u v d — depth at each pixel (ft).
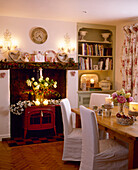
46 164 10.34
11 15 14.14
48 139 14.26
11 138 14.48
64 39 15.84
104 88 17.11
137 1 11.28
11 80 14.82
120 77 17.02
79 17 14.70
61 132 16.07
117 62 17.42
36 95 14.90
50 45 15.47
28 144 13.23
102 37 18.15
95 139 8.14
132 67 15.30
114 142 9.31
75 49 16.22
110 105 10.39
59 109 16.10
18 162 10.53
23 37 14.74
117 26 17.26
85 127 8.68
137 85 14.66
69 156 10.46
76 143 10.33
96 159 8.23
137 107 9.28
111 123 9.07
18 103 14.06
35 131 15.53
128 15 14.11
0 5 11.94
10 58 14.33
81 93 16.60
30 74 15.34
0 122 14.25
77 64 16.05
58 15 14.16
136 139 7.23
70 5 11.95
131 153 7.86
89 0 11.08
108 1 11.27
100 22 16.20
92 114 8.00
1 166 10.06
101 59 17.52
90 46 16.92
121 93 10.34
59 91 16.28
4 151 12.03
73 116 16.42
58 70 16.14
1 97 14.19
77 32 16.20
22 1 11.25
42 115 14.48
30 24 14.87
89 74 17.76
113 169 8.46
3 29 14.23
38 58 14.96
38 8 12.55
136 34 14.58
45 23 15.25
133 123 8.93
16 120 15.12
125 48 15.60
